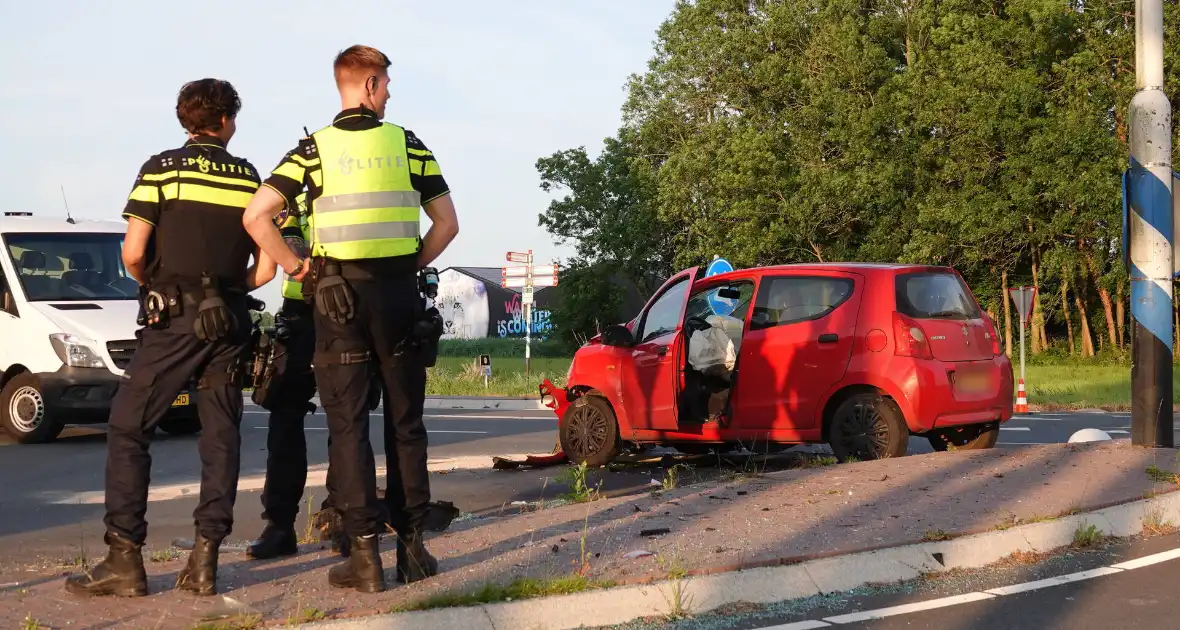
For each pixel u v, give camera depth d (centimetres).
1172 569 608
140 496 497
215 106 513
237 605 478
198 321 490
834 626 497
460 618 469
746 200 4500
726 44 4872
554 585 504
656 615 510
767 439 1007
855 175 4366
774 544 602
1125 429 1480
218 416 507
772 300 1025
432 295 550
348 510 499
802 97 4809
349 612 463
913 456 923
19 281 1388
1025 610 523
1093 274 4466
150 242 511
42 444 1342
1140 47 964
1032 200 3994
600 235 5619
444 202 514
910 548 599
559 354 6253
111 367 1334
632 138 5531
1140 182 962
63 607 477
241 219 510
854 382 970
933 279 1007
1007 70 4119
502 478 1041
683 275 1091
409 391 517
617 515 698
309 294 496
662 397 1054
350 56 496
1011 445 1284
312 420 1662
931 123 4194
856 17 4841
